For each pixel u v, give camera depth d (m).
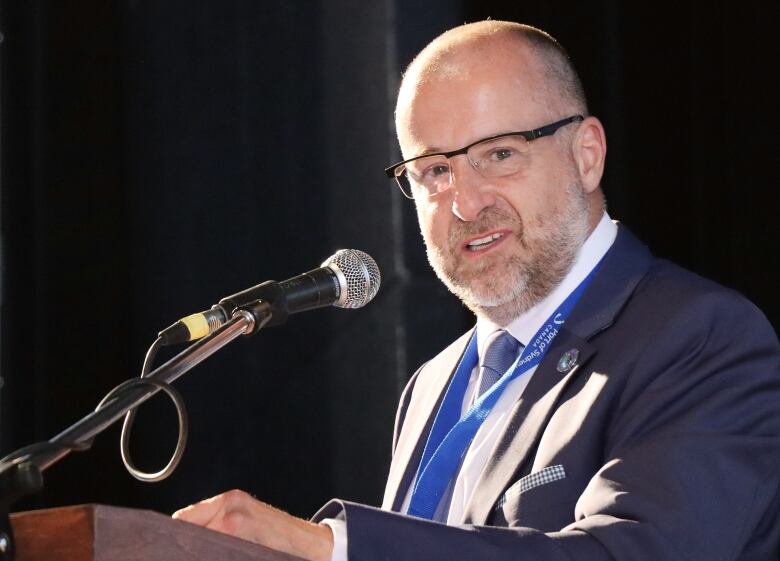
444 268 6.32
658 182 9.82
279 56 10.77
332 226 10.53
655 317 5.78
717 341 5.62
